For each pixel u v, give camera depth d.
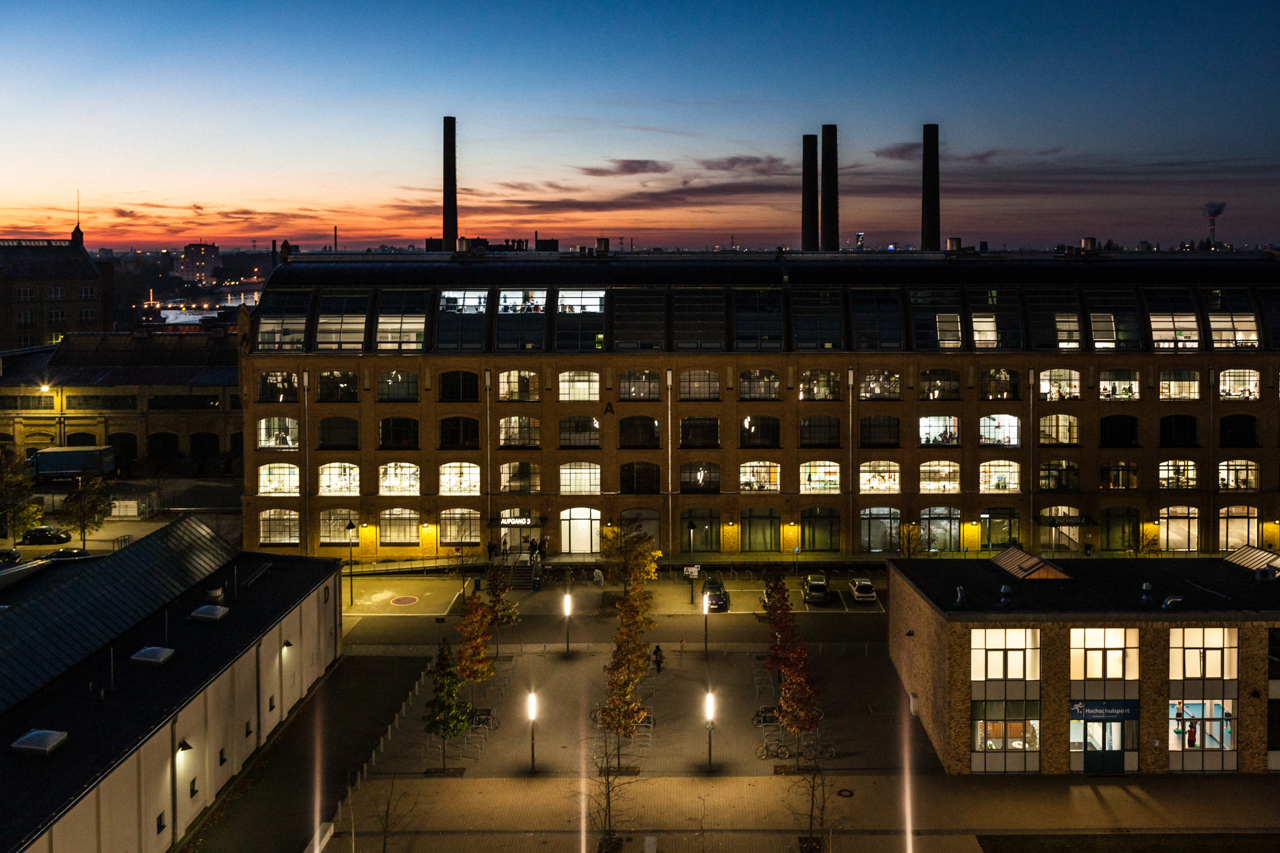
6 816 36.81
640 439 97.62
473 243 112.19
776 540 98.19
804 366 96.50
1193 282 100.06
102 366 137.00
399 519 98.38
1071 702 55.22
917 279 100.44
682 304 98.38
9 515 102.25
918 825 50.12
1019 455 97.12
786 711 56.69
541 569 93.19
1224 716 55.31
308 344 97.12
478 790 53.78
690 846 48.44
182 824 47.78
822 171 152.62
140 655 51.59
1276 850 47.53
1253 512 97.88
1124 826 49.88
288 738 60.06
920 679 61.97
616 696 56.00
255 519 98.25
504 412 97.25
